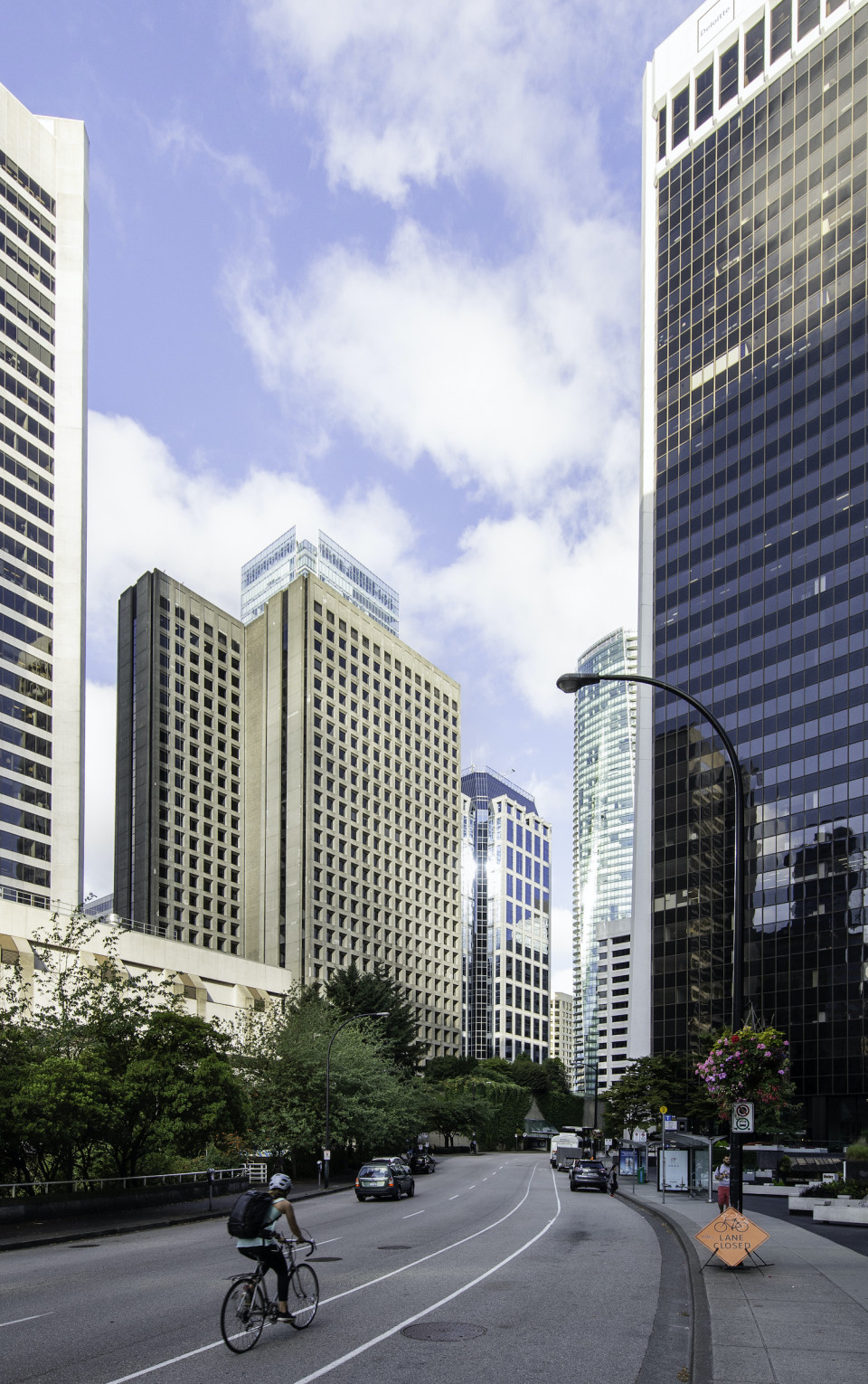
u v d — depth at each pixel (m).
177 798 133.50
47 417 110.31
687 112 113.50
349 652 153.75
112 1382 9.67
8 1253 22.62
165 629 137.00
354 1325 12.66
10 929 58.16
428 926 164.25
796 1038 85.19
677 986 96.69
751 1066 19.62
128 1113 34.47
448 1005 166.88
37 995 54.91
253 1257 11.80
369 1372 10.08
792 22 102.69
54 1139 30.03
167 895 128.62
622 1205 40.00
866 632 85.75
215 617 147.25
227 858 140.25
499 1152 133.38
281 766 142.62
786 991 86.75
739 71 107.88
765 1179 51.19
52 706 105.25
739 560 99.06
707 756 98.31
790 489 95.31
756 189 104.19
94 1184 34.78
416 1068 94.38
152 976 72.56
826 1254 19.98
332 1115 57.31
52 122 117.06
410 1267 18.48
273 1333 12.19
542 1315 13.41
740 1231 17.47
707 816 97.25
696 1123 77.12
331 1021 65.19
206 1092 35.09
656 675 105.62
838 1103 81.62
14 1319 13.32
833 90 97.44
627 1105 79.25
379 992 92.06
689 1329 12.55
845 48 96.81
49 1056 32.34
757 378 100.75
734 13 109.12
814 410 94.44
